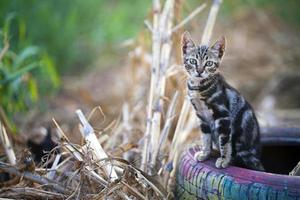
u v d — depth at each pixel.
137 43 7.55
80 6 11.41
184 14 7.75
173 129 6.25
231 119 5.04
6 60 7.55
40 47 9.20
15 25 9.16
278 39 12.09
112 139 6.12
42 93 9.18
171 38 6.50
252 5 12.95
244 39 12.15
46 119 8.42
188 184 4.89
